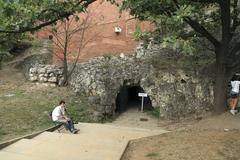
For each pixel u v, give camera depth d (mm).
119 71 23562
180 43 7977
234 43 21078
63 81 24641
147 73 23188
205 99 21297
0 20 7953
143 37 11562
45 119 19250
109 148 11688
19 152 11172
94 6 26953
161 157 10555
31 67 26219
